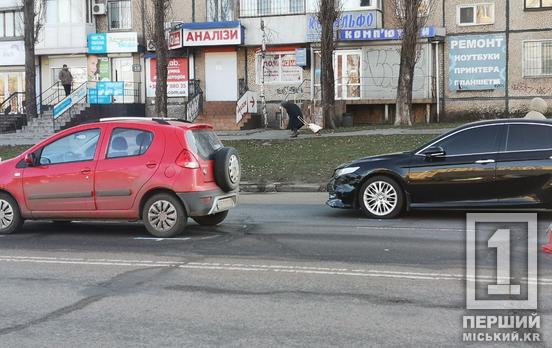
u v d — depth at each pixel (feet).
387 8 97.25
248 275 24.38
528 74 93.50
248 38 100.78
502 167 35.04
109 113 99.60
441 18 96.02
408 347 16.78
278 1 99.60
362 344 17.02
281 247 29.53
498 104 94.73
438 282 22.99
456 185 35.76
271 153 67.56
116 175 32.27
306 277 23.97
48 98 110.22
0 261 27.50
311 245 29.86
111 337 17.81
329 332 17.98
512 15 93.50
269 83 101.71
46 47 108.06
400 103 85.15
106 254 28.66
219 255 28.02
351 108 99.91
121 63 108.17
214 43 100.37
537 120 35.60
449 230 33.30
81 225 37.14
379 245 29.63
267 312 19.83
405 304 20.45
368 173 37.40
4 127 99.91
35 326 18.85
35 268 26.13
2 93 112.06
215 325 18.69
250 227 35.29
